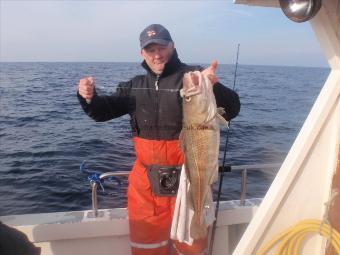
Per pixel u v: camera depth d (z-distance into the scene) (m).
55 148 9.98
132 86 2.83
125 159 8.77
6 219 3.05
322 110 2.06
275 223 2.16
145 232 2.78
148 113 2.71
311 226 2.11
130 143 10.56
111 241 3.09
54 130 12.84
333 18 1.91
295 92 30.25
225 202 3.37
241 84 37.88
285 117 16.77
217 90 2.55
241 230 3.32
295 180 2.13
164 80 2.71
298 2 1.73
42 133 12.26
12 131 12.70
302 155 2.09
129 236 3.10
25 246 2.02
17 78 43.91
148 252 2.80
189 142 2.25
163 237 2.80
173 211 2.75
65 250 3.04
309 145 2.08
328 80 2.10
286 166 2.16
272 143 10.82
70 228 2.99
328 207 2.08
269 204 2.15
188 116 2.22
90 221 3.02
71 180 7.16
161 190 2.72
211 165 2.22
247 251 2.17
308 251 2.24
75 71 61.22
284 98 25.42
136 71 58.78
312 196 2.16
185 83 2.21
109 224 3.05
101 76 40.31
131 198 2.84
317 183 2.15
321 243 2.21
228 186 6.19
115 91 2.95
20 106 19.38
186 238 2.67
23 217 3.09
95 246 3.08
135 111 2.79
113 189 6.02
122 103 2.88
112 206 5.45
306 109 19.72
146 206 2.77
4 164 8.47
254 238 2.16
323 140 2.10
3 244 1.92
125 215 3.14
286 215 2.16
